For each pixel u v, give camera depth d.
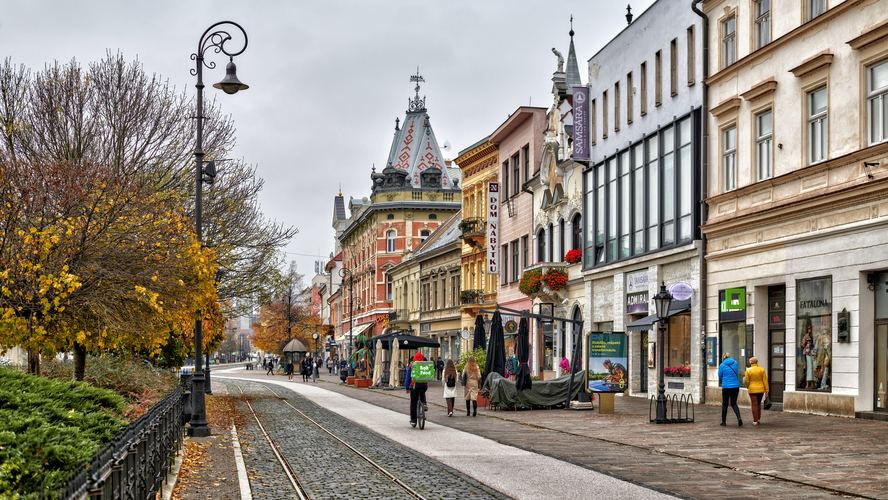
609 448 16.22
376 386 51.88
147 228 20.22
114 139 26.44
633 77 34.09
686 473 12.73
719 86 27.92
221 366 161.00
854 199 20.61
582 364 38.22
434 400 35.00
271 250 33.84
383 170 90.69
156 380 28.17
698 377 28.25
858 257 20.56
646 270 32.56
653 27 32.41
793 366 23.12
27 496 7.15
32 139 25.23
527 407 27.91
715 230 27.38
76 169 19.84
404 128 96.31
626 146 34.41
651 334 31.69
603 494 11.01
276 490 11.89
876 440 16.06
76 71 26.42
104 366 24.92
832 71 21.89
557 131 42.50
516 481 12.26
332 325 129.62
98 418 11.27
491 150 54.41
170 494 10.95
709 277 28.02
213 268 21.39
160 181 27.19
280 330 107.75
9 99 25.30
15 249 18.19
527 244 47.44
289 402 35.59
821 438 16.52
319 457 15.62
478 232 55.09
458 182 96.25
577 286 39.78
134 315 20.38
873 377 20.33
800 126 23.33
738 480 11.99
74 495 5.34
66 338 20.70
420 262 73.25
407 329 77.44
